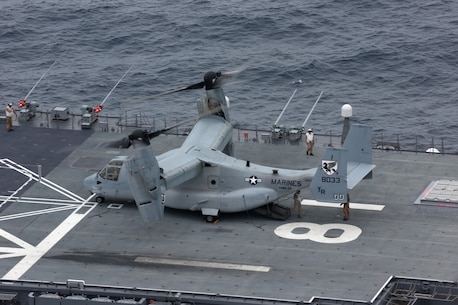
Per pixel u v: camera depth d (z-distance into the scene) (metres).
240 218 121.56
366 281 107.62
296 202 121.31
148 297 103.88
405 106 185.00
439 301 103.62
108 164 124.44
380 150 138.75
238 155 137.88
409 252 113.38
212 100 132.12
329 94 189.00
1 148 139.25
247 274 109.50
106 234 118.38
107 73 198.12
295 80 193.62
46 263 112.50
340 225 119.50
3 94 191.12
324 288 106.44
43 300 103.94
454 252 113.25
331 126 177.38
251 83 192.50
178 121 178.38
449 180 129.88
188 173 119.25
